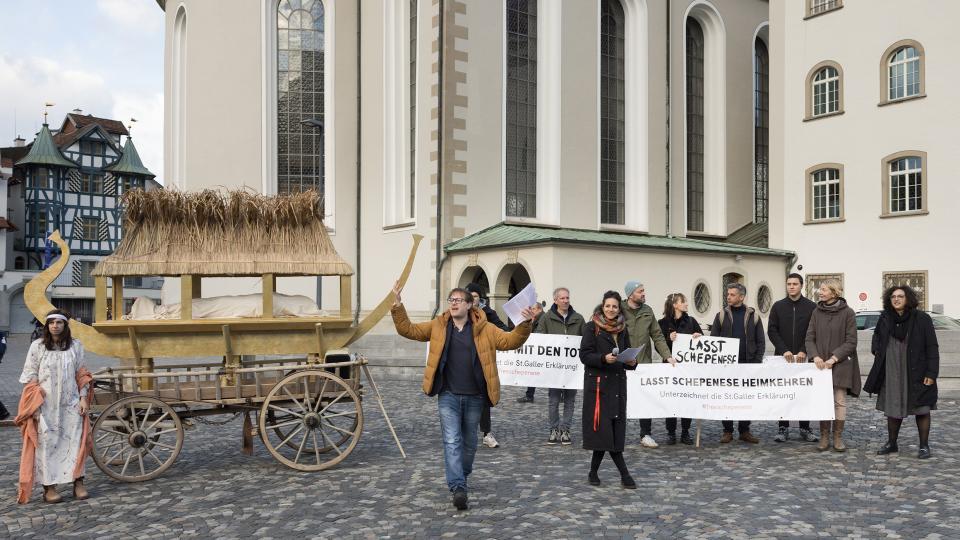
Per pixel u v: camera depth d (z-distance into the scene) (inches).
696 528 287.9
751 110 1526.8
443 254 1157.7
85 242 2637.8
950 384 708.0
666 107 1392.7
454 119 1165.1
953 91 1106.1
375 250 1309.1
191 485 364.8
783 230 1300.4
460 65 1171.9
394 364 855.7
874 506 317.7
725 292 1197.1
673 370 451.8
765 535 279.1
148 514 316.2
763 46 1573.6
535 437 487.8
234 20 1349.7
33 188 2581.2
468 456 326.0
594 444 346.9
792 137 1293.1
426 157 1189.1
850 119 1217.4
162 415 386.3
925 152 1132.5
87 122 2748.5
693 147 1467.8
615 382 349.4
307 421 396.2
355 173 1354.6
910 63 1155.9
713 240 1462.8
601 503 323.9
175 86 1470.2
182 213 420.8
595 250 1054.4
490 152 1199.6
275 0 1348.4
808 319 462.9
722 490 345.4
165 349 402.9
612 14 1359.5
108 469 368.5
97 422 369.7
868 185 1195.9
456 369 320.5
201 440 486.3
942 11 1117.1
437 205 1157.7
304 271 424.2
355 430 408.8
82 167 2647.6
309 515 310.7
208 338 407.8
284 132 1354.6
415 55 1244.5
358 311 1326.3
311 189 443.5
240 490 353.7
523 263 1050.7
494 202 1202.0
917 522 294.2
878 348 425.7
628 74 1370.6
